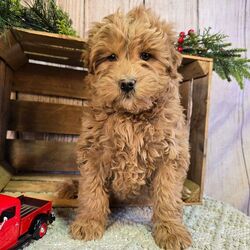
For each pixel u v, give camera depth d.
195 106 0.45
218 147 0.60
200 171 0.43
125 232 0.34
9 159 0.51
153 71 0.33
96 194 0.34
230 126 0.61
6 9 0.36
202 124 0.43
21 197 0.34
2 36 0.35
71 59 0.50
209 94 0.41
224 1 0.58
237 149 0.61
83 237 0.32
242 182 0.62
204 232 0.35
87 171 0.34
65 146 0.54
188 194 0.43
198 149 0.44
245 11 0.59
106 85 0.32
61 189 0.41
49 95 0.54
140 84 0.31
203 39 0.45
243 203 0.62
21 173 0.51
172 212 0.34
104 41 0.33
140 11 0.35
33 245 0.30
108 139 0.33
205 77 0.42
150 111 0.33
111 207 0.41
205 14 0.58
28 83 0.52
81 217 0.34
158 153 0.34
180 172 0.35
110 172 0.35
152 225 0.36
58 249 0.29
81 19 0.53
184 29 0.57
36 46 0.43
